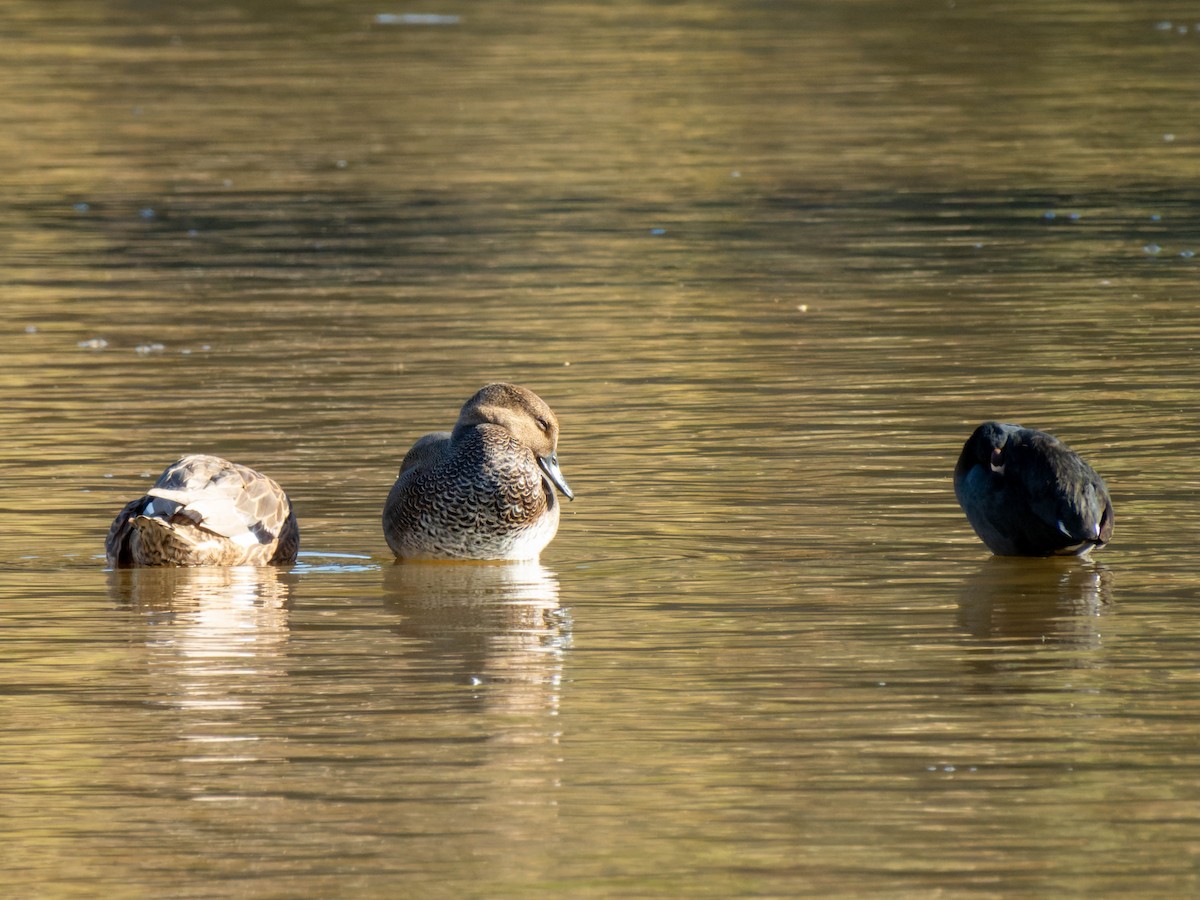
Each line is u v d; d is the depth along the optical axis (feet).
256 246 84.02
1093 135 109.91
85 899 25.29
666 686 33.14
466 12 166.71
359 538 44.09
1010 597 38.19
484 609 38.27
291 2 173.68
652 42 148.56
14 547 42.91
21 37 155.22
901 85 128.47
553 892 25.26
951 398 55.47
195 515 40.68
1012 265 76.64
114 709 32.35
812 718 31.37
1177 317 66.03
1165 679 32.96
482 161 104.63
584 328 66.90
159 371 61.05
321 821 27.61
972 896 24.98
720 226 86.63
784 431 52.29
